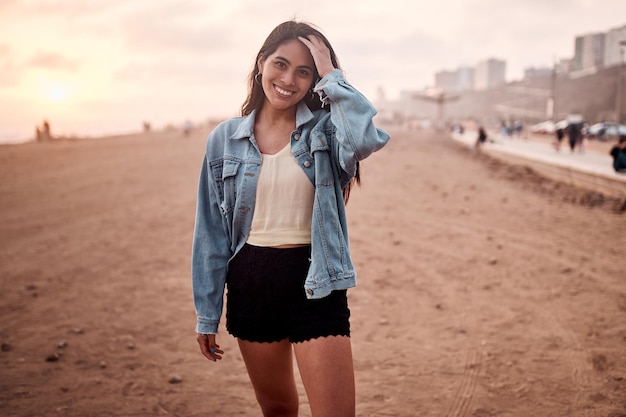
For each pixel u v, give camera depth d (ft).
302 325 6.76
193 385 12.73
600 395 11.80
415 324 16.70
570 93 564.30
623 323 16.28
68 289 20.68
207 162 7.48
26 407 11.51
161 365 13.88
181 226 33.42
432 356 14.17
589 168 56.59
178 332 16.25
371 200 43.52
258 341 7.17
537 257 25.04
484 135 106.11
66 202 42.91
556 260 24.41
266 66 7.11
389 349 14.73
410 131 219.82
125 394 12.20
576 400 11.61
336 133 6.97
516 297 19.24
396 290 20.34
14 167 68.64
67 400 11.86
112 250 27.20
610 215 36.52
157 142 120.78
